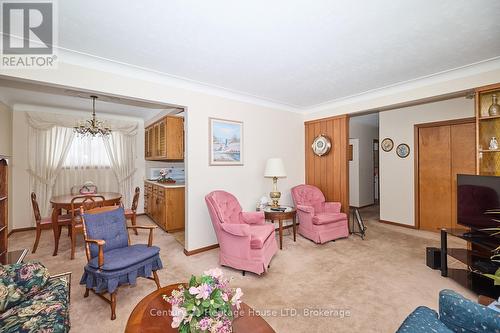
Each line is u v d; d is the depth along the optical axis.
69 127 4.84
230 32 1.92
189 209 3.16
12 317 1.23
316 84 3.21
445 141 4.07
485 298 1.58
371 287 2.28
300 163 4.65
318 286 2.30
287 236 3.94
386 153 4.80
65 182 4.84
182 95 3.08
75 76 2.30
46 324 1.18
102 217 2.28
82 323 1.80
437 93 2.90
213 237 3.39
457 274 2.48
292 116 4.51
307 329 1.72
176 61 2.46
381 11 1.67
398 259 2.95
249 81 3.08
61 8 1.60
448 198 4.04
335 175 4.19
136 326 1.22
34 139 4.52
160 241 3.77
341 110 4.06
